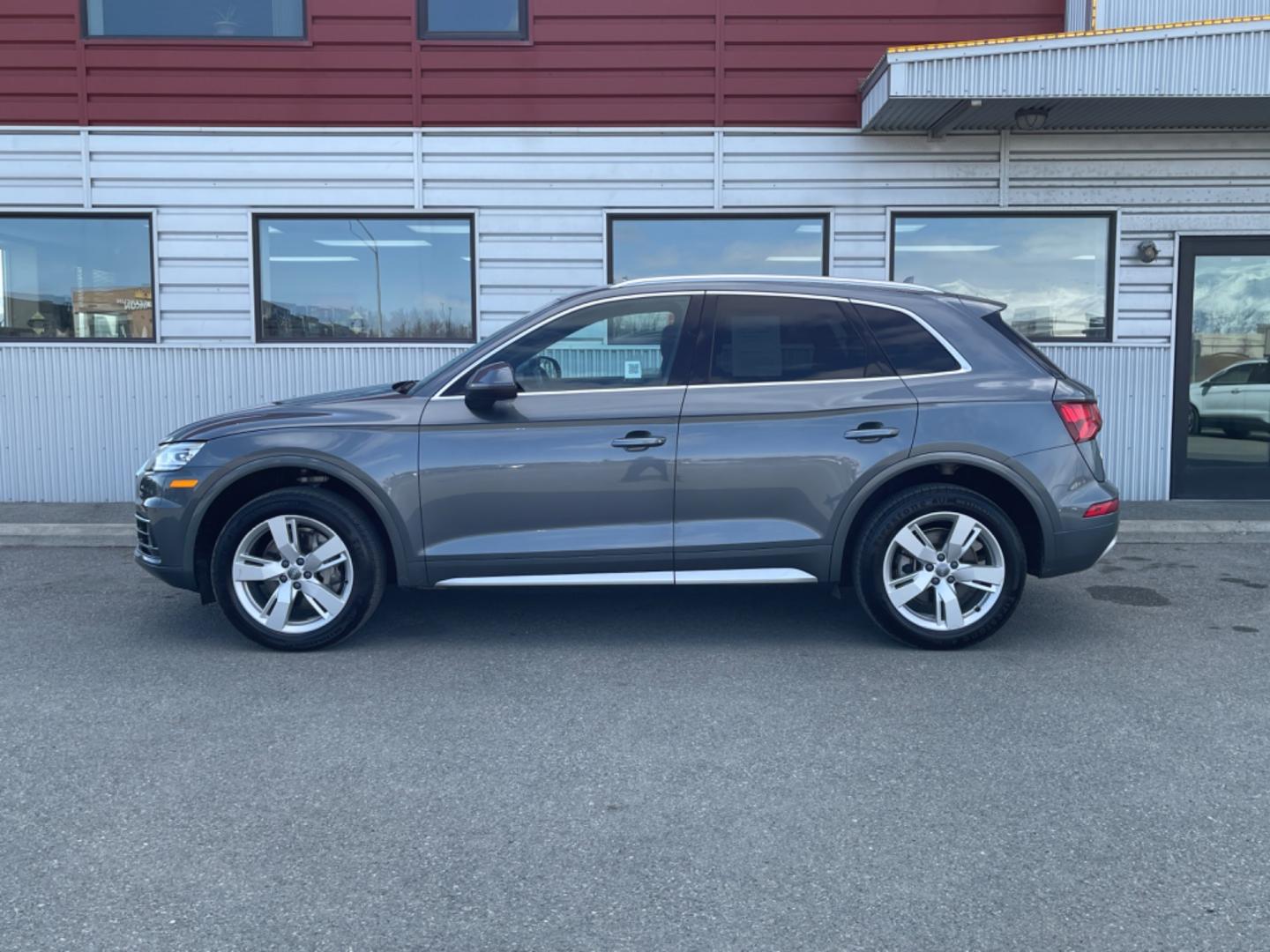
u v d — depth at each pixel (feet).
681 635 18.98
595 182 31.65
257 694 15.78
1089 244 32.04
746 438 17.34
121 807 11.94
